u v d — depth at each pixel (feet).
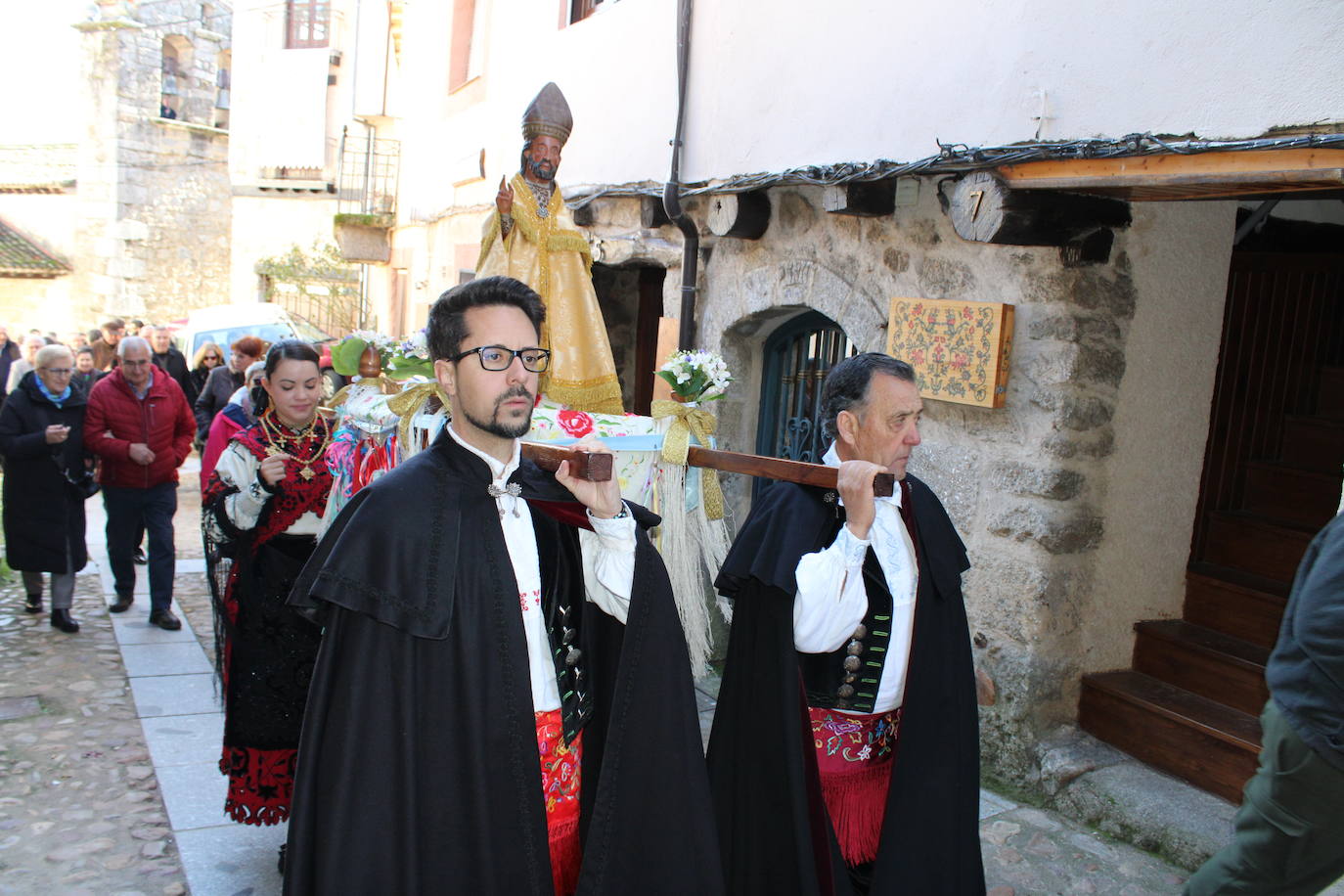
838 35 15.19
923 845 7.34
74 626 18.67
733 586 7.68
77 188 74.08
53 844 11.15
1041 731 13.19
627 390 29.35
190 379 33.06
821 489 7.65
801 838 7.07
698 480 10.68
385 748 5.87
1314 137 8.69
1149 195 11.66
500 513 6.45
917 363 14.01
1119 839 11.79
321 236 61.72
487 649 6.09
